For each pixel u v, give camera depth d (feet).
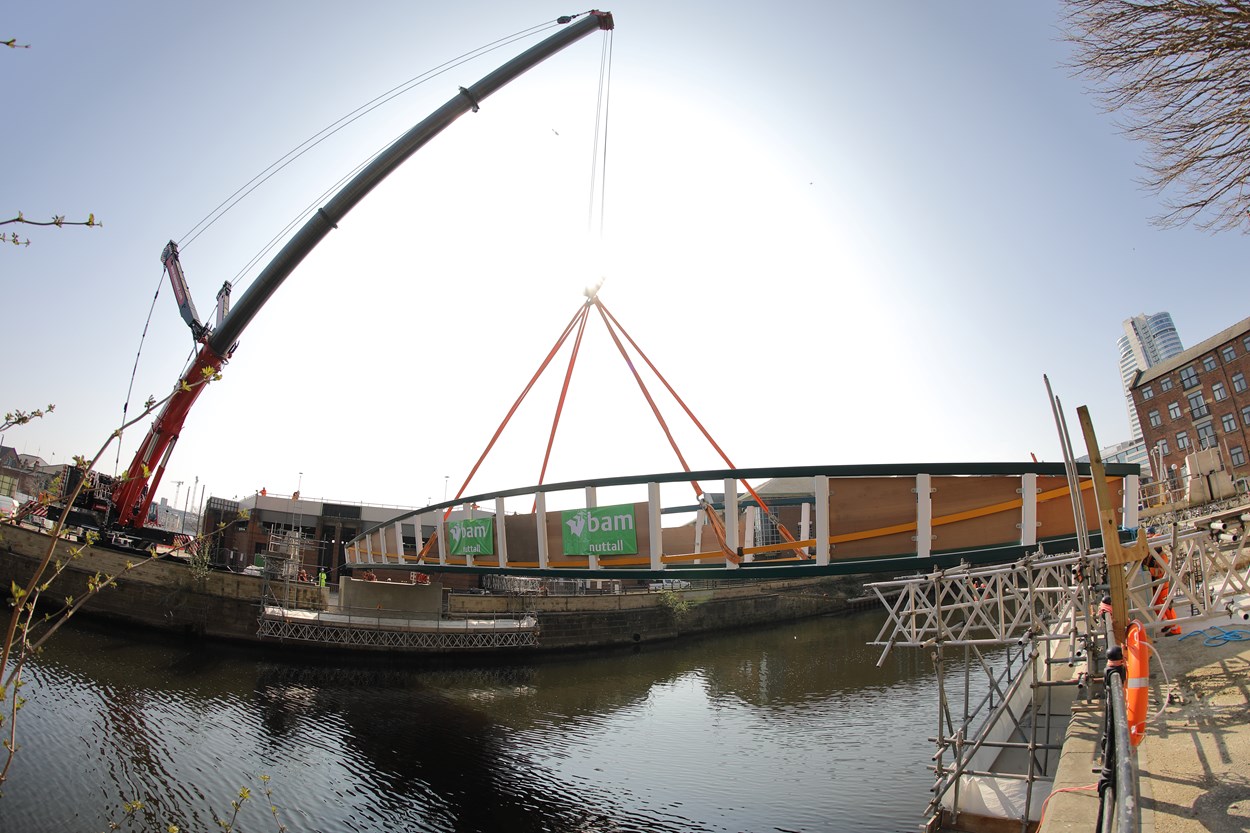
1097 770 23.50
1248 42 37.73
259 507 191.83
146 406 15.31
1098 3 42.37
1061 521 36.06
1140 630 22.99
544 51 100.42
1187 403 187.21
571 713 104.73
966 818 42.73
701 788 71.67
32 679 88.02
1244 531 36.04
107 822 54.44
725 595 214.28
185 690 94.27
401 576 182.50
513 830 61.00
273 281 102.94
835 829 60.70
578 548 50.14
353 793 66.39
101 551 120.67
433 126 98.37
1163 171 43.29
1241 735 25.21
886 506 37.52
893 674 128.98
